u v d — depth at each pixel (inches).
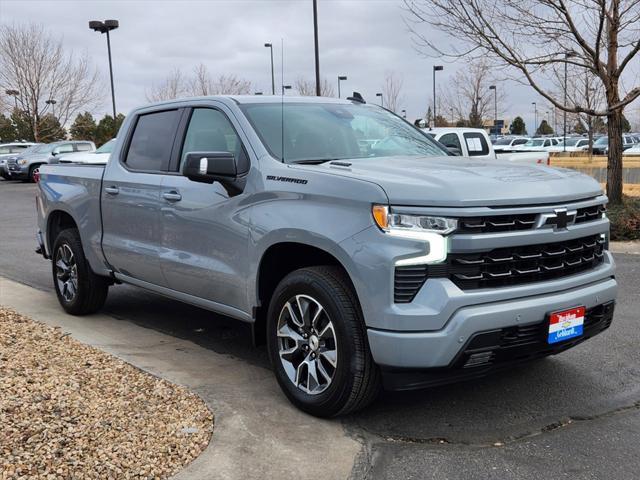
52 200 255.3
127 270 221.8
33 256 410.6
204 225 184.9
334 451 141.4
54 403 154.9
